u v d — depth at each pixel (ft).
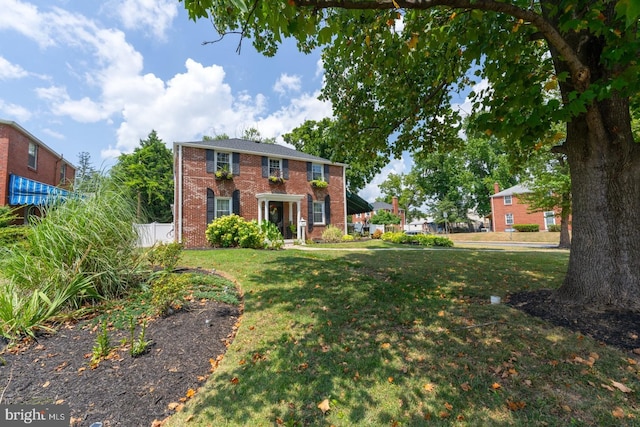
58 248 12.35
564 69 11.55
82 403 6.98
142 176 85.25
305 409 6.77
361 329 10.92
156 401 7.16
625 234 11.18
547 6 9.23
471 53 12.33
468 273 19.72
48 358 8.78
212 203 44.27
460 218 123.03
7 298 10.42
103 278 13.26
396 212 133.69
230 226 37.58
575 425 6.02
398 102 20.04
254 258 25.72
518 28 10.96
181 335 10.39
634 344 8.75
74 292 11.81
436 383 7.57
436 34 12.71
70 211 13.42
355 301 13.96
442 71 16.28
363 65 16.71
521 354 8.72
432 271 20.54
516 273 19.53
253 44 17.80
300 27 7.64
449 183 123.24
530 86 11.07
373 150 21.94
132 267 15.03
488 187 115.14
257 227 37.45
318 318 11.97
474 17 9.94
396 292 15.26
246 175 47.73
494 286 16.16
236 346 9.82
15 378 7.79
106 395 7.29
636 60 8.22
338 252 32.65
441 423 6.25
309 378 7.93
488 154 116.26
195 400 7.18
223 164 46.14
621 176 11.34
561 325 10.37
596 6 8.46
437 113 20.77
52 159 51.47
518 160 20.06
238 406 6.91
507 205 102.06
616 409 6.41
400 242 47.96
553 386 7.25
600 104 11.38
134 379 7.95
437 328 10.79
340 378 7.89
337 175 57.52
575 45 11.12
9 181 36.63
